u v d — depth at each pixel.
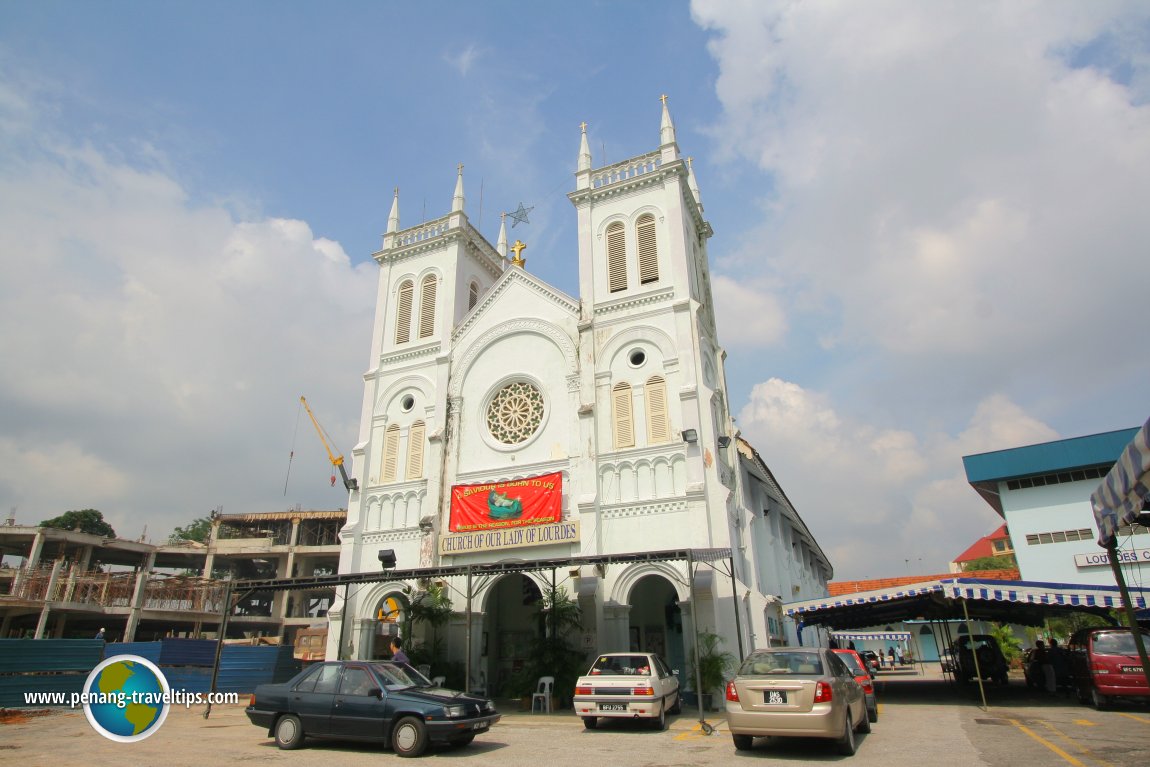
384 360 37.31
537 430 31.17
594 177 35.31
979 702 24.12
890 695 28.38
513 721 21.20
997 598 22.47
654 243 32.41
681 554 20.69
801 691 13.96
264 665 31.97
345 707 15.66
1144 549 34.47
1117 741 14.68
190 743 16.92
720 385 34.25
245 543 75.25
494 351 34.00
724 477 30.08
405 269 39.44
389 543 32.88
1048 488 37.56
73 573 53.88
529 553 28.97
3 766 13.62
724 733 18.03
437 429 33.28
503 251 44.47
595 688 19.23
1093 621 36.69
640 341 30.67
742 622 25.58
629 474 28.55
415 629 30.36
